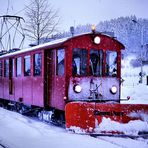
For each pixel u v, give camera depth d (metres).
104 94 11.35
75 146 8.16
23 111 15.10
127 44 130.88
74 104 9.95
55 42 11.66
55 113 11.86
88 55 11.17
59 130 10.62
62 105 10.99
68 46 10.85
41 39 24.17
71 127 9.95
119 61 11.77
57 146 8.20
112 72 11.61
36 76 12.98
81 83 10.98
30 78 13.67
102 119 9.91
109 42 11.58
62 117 11.63
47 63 12.21
